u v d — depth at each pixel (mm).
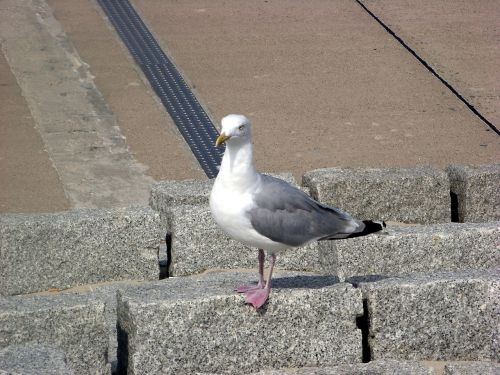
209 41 21844
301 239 8469
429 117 18266
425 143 17156
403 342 8938
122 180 15750
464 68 20359
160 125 17875
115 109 18469
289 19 23203
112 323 10047
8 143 16891
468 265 10805
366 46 21672
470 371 8211
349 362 8789
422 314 8898
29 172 15867
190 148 17031
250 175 8297
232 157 8266
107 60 20719
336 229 8609
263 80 19844
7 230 10516
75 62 20547
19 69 20062
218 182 8367
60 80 19641
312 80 19859
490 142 17219
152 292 8836
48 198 15023
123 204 14953
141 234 10914
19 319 8648
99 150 16797
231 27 22672
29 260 10625
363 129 17688
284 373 8227
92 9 23641
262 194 8320
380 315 8859
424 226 11094
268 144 16953
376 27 22750
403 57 21094
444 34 22203
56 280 10750
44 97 18797
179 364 8586
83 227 10727
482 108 18500
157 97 19047
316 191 12242
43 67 20219
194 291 8805
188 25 22781
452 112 18484
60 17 23062
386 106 18703
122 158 16547
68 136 17250
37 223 10602
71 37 21875
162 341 8516
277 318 8648
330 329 8727
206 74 20125
